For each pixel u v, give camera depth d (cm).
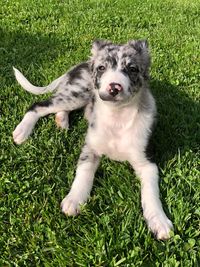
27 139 61
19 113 66
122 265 42
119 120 55
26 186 52
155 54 88
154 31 104
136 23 108
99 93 52
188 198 50
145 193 50
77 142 61
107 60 54
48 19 106
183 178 52
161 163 56
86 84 65
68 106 65
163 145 59
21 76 71
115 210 48
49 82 76
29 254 44
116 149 56
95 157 56
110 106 53
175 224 46
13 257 44
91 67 58
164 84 76
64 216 48
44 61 84
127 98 51
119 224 47
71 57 85
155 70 80
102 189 52
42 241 45
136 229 46
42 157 57
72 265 42
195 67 83
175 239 44
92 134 56
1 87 73
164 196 51
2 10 110
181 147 59
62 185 53
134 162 56
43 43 92
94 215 48
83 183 52
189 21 112
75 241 45
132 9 117
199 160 56
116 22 107
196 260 42
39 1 117
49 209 49
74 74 66
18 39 94
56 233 46
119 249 44
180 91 74
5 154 58
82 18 108
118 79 50
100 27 103
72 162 57
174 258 42
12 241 45
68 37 96
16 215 48
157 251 43
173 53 90
